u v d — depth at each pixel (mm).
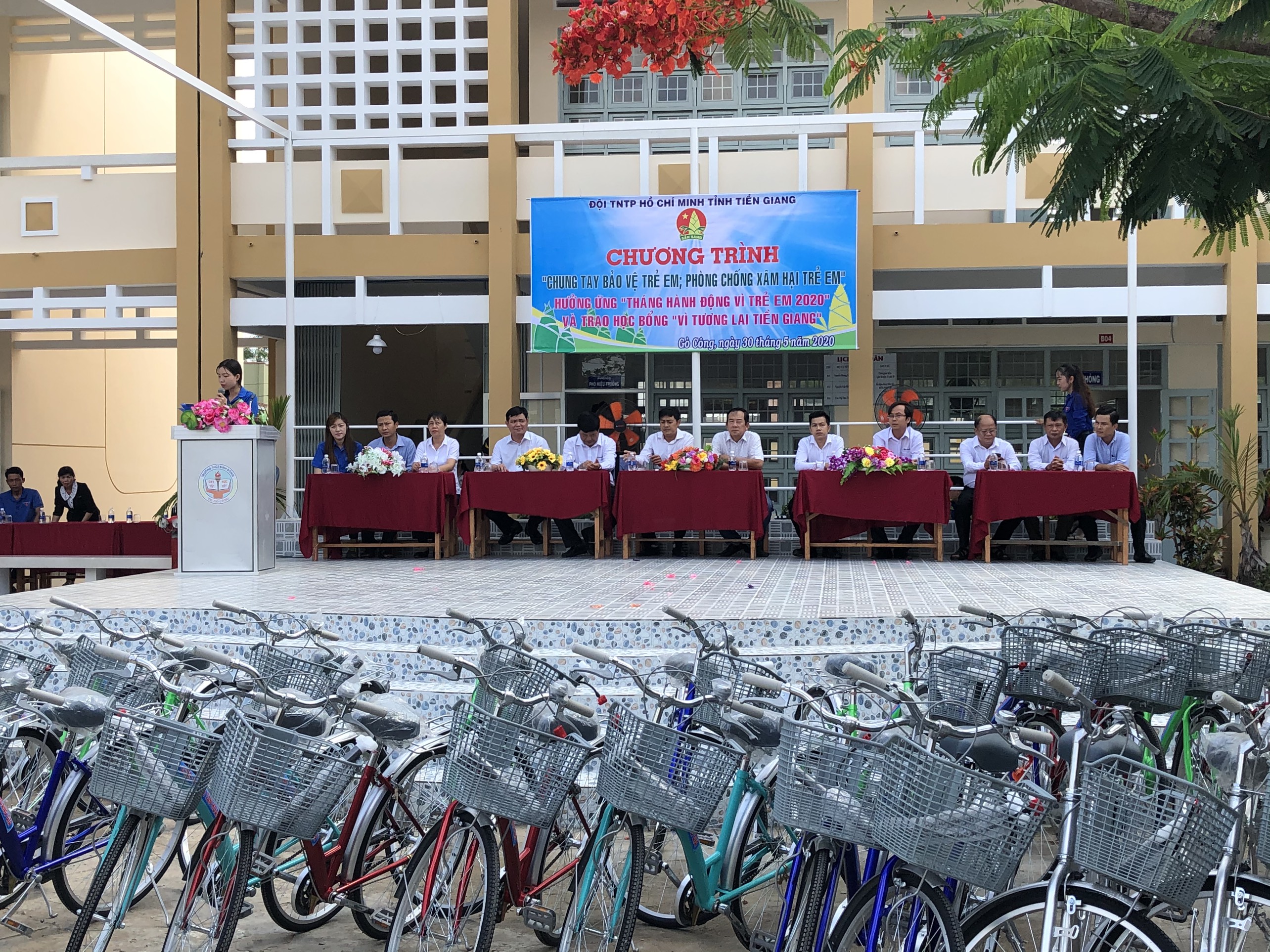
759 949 3684
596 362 14484
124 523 11602
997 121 3721
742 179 12633
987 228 12211
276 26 12992
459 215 12758
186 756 3287
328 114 12797
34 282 12992
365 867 3816
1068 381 10961
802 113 14234
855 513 10180
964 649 4355
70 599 7543
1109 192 3727
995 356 14234
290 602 7285
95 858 4633
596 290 12188
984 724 3654
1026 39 3654
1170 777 2596
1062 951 2643
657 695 3484
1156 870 2562
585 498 10617
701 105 14367
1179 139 3549
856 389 12305
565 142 14227
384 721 3551
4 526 11602
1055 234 3859
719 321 12094
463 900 3312
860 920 2936
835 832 2896
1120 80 3434
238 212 12859
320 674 4012
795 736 2984
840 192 11961
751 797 3629
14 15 14852
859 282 12250
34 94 15930
